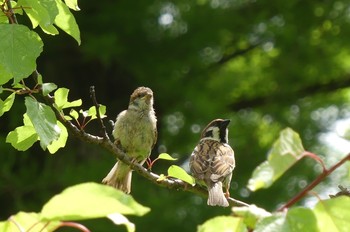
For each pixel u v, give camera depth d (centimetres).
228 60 1962
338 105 2044
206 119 1877
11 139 545
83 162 1566
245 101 2036
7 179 1533
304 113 2012
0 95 1209
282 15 1944
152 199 1573
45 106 468
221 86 1989
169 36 1809
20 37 440
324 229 301
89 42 1611
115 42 1641
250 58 2053
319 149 1830
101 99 1673
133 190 1575
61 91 556
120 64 1706
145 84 1756
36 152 1574
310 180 1697
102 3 1716
